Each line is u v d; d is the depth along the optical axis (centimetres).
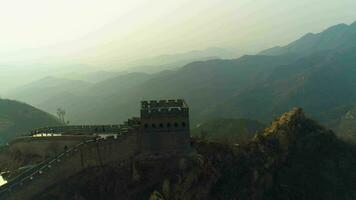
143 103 9994
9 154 11094
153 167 9356
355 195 11344
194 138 10881
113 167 9319
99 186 8938
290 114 13338
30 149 10619
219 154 10375
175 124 9575
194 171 9381
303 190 11069
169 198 8906
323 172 11869
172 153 9556
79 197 8625
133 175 9219
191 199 9150
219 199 9481
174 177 9200
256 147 11469
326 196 11231
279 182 11075
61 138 10281
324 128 13650
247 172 10394
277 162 11519
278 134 12225
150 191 9000
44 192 8500
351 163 12388
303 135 12812
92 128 11338
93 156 9231
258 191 10281
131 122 10988
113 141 9406
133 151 9562
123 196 8912
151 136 9581
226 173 10094
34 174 8431
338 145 13075
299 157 12112
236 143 11694
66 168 8912
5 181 8862
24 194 8175
